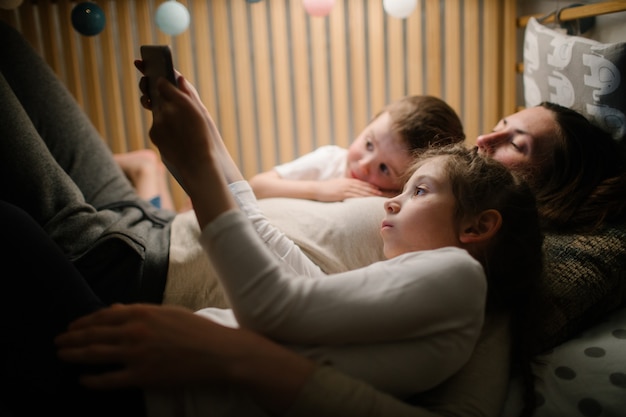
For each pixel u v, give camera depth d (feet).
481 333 2.35
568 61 3.75
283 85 5.24
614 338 2.66
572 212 3.27
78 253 2.84
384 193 3.99
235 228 1.85
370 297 1.82
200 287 2.87
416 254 2.05
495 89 5.29
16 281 1.95
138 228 3.04
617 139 3.49
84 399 1.87
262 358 1.70
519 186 2.48
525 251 2.37
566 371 2.43
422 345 1.87
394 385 1.88
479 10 5.24
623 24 4.03
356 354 1.87
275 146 5.59
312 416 1.68
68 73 5.09
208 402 1.81
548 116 3.50
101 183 3.76
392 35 5.16
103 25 3.79
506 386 2.25
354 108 5.34
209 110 5.26
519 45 5.33
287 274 1.92
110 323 1.80
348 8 5.16
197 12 5.00
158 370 1.69
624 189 3.27
